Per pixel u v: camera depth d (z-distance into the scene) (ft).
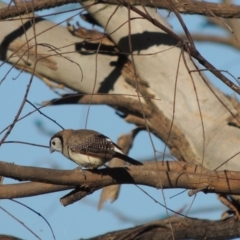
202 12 37.88
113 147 34.06
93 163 34.45
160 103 39.04
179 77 38.58
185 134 37.91
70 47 40.55
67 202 29.94
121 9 39.55
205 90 38.06
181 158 38.68
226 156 35.99
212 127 37.09
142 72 39.37
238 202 38.11
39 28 40.40
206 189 29.91
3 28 40.29
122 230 39.01
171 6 30.50
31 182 29.14
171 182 29.76
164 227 38.50
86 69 40.52
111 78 40.45
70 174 28.89
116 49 40.86
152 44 39.17
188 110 37.96
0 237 35.50
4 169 27.27
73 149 34.55
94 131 35.19
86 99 38.17
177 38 29.71
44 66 40.24
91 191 29.81
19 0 37.27
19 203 27.17
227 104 37.55
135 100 39.42
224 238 38.55
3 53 40.19
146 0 37.78
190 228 38.22
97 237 38.78
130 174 29.53
